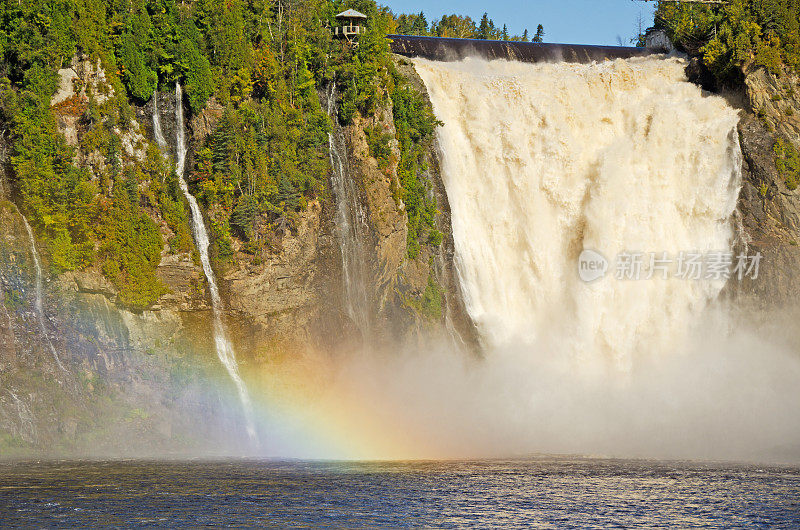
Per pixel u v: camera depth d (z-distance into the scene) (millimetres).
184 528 109188
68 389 171500
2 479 134375
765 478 143875
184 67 196750
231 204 192750
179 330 184250
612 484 137250
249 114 198375
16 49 184875
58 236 176875
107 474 139625
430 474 143250
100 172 186500
